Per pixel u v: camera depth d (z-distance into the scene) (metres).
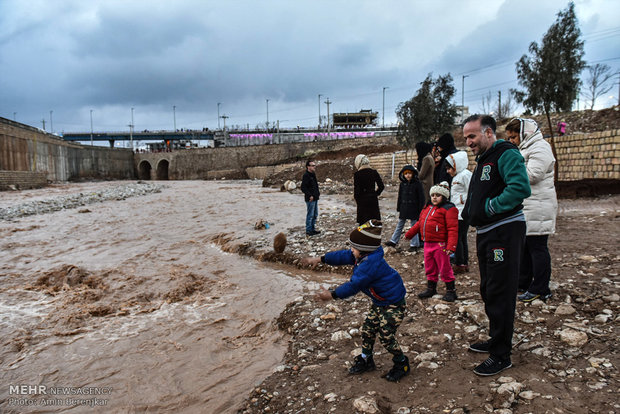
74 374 4.08
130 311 5.84
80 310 5.81
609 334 3.48
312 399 3.19
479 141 3.25
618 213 8.81
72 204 19.66
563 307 4.09
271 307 5.74
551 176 4.30
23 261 8.81
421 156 7.28
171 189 33.53
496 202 3.02
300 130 80.81
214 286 6.82
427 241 4.95
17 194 30.30
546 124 25.88
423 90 24.66
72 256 9.19
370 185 7.06
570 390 2.78
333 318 4.87
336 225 10.88
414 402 2.91
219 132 89.38
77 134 111.31
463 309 4.42
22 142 47.81
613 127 21.28
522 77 15.13
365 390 3.15
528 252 4.69
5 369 4.22
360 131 75.56
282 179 33.59
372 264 3.07
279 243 8.09
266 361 4.18
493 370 3.10
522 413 2.60
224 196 23.70
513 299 3.10
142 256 9.06
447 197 4.80
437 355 3.59
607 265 5.28
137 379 3.94
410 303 4.97
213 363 4.20
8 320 5.54
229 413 3.30
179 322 5.36
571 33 14.02
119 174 83.75
